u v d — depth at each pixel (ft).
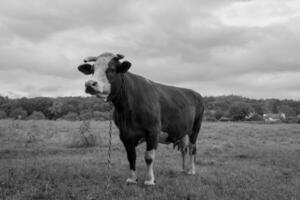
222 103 279.69
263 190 24.26
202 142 61.00
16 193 20.66
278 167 35.53
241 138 71.20
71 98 205.16
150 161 24.49
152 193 22.03
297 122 182.29
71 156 38.83
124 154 41.91
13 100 206.69
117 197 20.85
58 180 24.14
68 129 76.18
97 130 74.90
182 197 21.59
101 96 21.63
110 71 21.84
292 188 25.26
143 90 24.34
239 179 27.76
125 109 23.44
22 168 27.94
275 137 75.92
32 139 52.70
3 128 69.21
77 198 20.22
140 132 24.17
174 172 30.09
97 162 34.12
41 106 194.08
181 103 28.60
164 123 26.81
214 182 26.43
